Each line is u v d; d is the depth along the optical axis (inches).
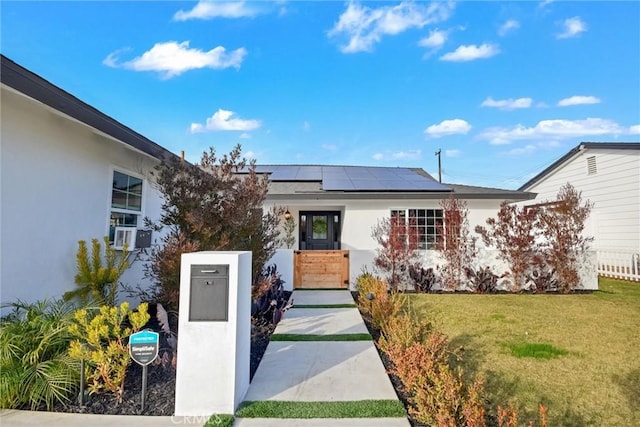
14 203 168.2
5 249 163.3
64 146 203.2
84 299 205.2
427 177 608.7
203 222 206.7
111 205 250.4
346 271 389.1
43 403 127.0
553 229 394.0
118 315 159.3
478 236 453.7
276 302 253.9
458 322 252.4
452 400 112.3
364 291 305.3
